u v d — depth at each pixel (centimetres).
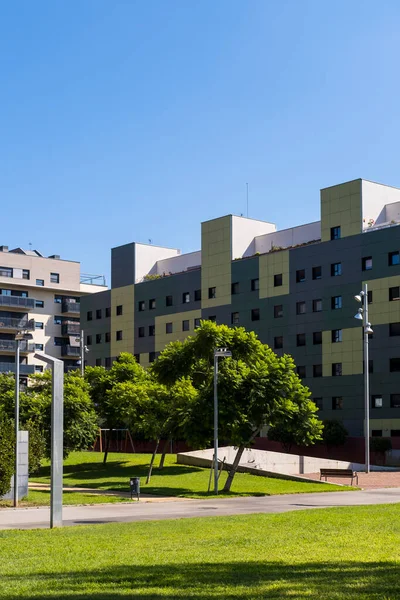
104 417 6178
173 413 4900
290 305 8119
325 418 7650
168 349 5419
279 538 1658
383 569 1180
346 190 7719
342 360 7569
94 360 10594
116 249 10538
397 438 6888
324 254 7844
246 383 4159
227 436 4225
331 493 4119
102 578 1154
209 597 987
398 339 7125
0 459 3403
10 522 2455
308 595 982
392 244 7244
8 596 1011
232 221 8875
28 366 10662
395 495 3900
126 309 10156
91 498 3609
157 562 1326
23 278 11225
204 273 9106
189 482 4631
